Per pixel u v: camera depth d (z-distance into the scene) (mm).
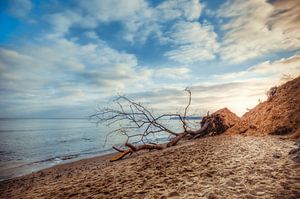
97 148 21844
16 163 15227
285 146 8242
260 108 15734
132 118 15633
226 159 7164
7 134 45344
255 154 7395
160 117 16109
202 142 13430
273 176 4719
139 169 7699
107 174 7855
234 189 4195
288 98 13734
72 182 7531
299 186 3961
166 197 4246
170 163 7840
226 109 19750
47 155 18453
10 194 7488
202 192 4254
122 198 4609
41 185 8312
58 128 71125
